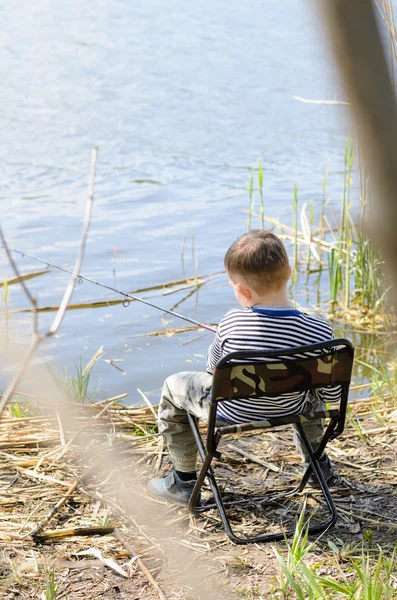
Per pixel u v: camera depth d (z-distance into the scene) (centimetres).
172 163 957
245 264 246
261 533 267
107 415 370
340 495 294
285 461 324
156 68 1425
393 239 54
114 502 286
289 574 216
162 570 243
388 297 59
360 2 48
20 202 806
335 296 568
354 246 643
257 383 237
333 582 218
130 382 457
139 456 329
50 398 408
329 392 255
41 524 264
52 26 1819
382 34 48
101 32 1753
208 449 248
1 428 346
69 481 301
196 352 501
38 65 1444
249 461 325
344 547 254
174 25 1838
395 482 304
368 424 362
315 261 677
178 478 287
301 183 885
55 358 479
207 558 250
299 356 241
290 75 1362
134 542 260
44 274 625
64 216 767
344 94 50
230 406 255
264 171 930
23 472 305
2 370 453
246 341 245
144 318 552
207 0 2169
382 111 49
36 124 1099
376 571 212
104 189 862
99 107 1192
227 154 993
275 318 245
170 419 278
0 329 514
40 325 532
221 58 1498
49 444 333
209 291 601
